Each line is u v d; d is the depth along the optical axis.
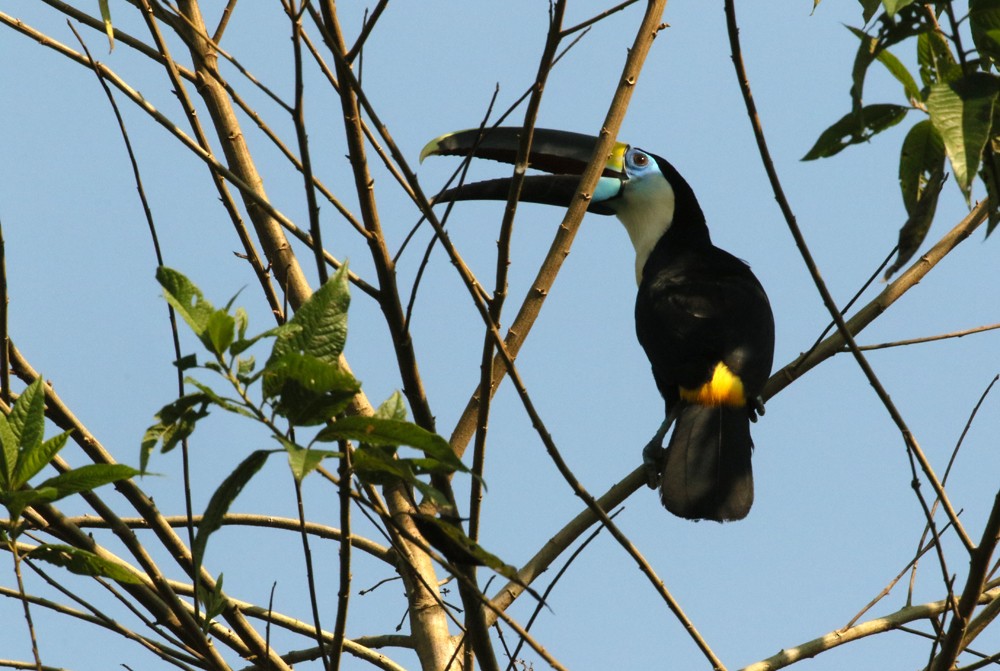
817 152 7.66
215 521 6.25
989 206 7.47
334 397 6.24
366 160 8.21
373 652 10.55
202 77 11.42
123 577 7.94
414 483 6.64
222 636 9.41
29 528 8.77
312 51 9.23
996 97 6.38
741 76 7.29
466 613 8.21
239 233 10.34
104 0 8.34
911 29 6.89
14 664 8.92
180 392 8.45
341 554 7.41
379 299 8.23
